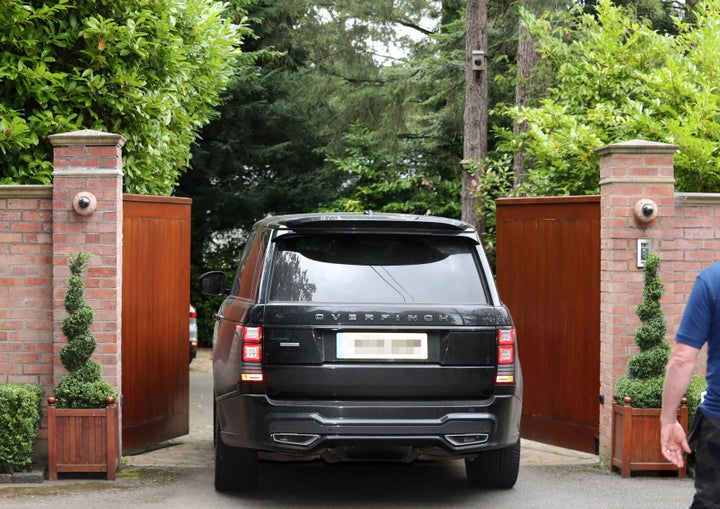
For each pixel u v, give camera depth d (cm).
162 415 837
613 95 1084
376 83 2272
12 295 723
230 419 588
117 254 720
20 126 823
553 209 849
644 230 761
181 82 1015
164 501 623
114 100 873
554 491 663
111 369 719
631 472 724
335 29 2198
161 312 833
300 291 577
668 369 388
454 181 2036
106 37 862
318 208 2088
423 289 582
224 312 671
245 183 2139
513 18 1825
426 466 749
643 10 1864
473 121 1418
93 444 687
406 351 568
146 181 989
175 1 950
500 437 577
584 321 822
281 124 2102
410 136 2191
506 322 584
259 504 618
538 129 1013
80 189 714
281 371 562
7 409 673
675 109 991
